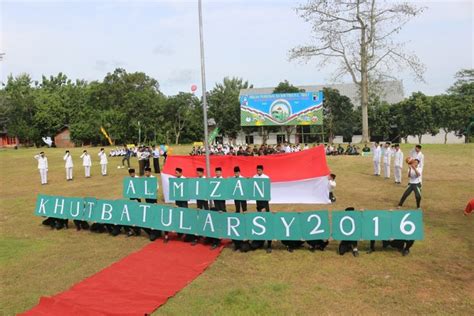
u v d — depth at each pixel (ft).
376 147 80.02
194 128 248.11
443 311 24.44
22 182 93.91
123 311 25.31
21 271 33.83
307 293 27.53
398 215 34.22
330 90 191.72
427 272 30.48
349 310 24.98
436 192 60.29
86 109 251.39
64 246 40.83
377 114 192.13
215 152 125.18
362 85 139.13
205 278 31.07
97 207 45.21
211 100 228.84
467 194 58.23
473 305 25.03
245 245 37.04
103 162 98.27
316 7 139.44
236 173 44.50
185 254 36.86
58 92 289.74
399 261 32.96
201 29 47.96
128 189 46.37
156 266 33.81
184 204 44.24
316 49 143.54
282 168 57.31
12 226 50.37
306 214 35.91
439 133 200.44
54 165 126.11
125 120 233.96
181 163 59.57
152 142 238.48
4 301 27.99
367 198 57.98
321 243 36.35
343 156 114.62
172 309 25.81
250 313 24.84
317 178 55.93
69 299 27.45
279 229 36.32
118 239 42.78
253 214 36.86
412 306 25.22
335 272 31.17
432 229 41.45
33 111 268.62
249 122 126.93
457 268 31.04
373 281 29.17
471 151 105.50
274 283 29.37
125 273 32.32
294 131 203.21
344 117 190.39
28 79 328.29
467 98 182.70
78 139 253.03
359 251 35.70
